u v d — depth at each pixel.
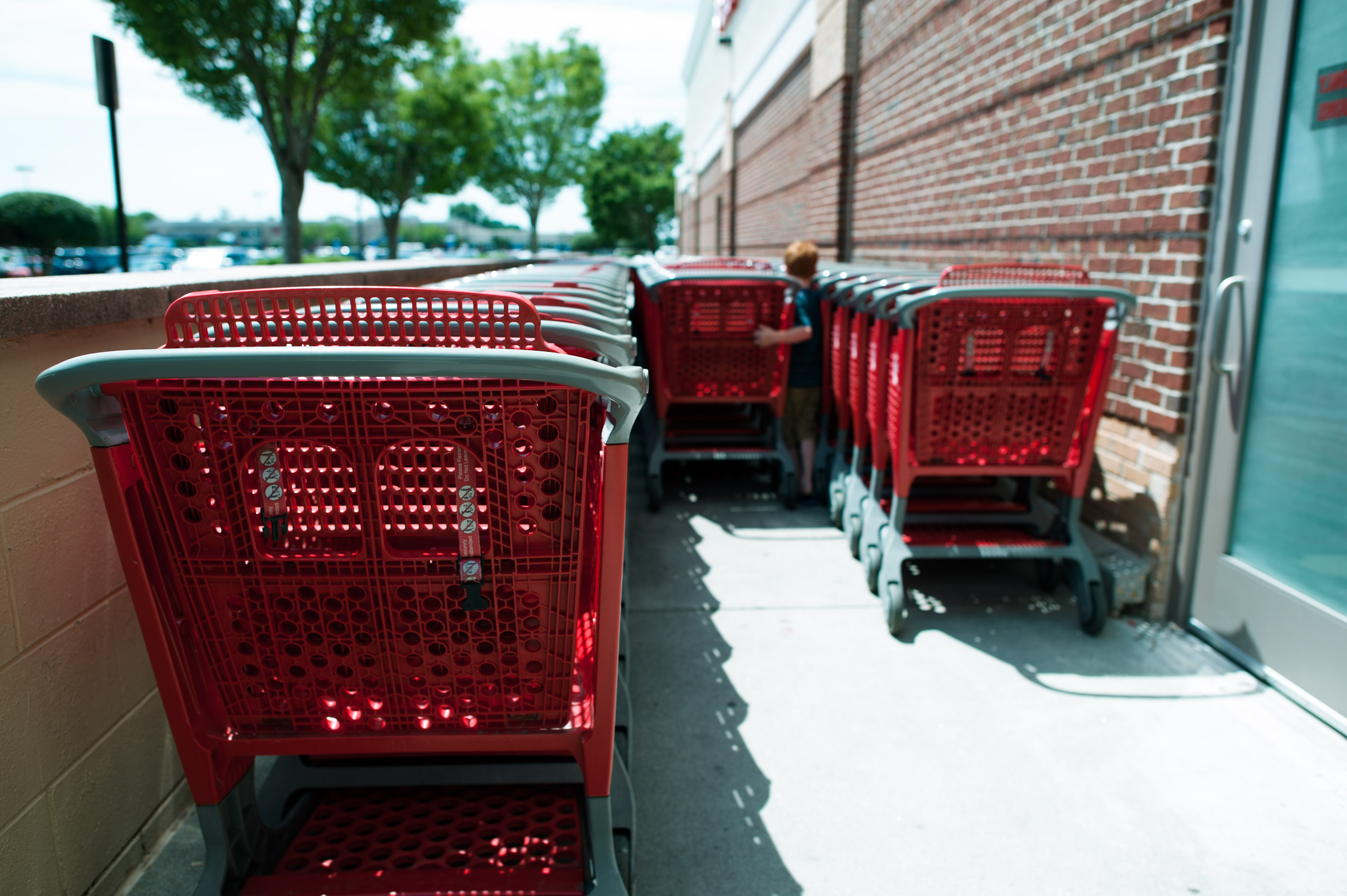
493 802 2.10
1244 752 2.64
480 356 1.33
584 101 47.44
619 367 1.75
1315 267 2.81
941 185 6.05
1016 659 3.26
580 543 1.54
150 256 42.06
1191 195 3.28
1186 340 3.32
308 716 1.66
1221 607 3.30
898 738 2.73
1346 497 2.71
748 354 5.03
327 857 1.90
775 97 13.92
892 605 3.43
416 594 1.58
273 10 13.23
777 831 2.30
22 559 1.70
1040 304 3.25
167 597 1.55
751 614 3.69
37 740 1.73
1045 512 4.21
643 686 3.08
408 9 14.08
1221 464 3.26
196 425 1.45
